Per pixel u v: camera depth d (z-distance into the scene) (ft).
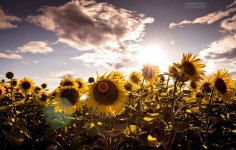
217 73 4.61
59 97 4.45
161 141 3.27
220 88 4.51
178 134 4.36
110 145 3.15
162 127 3.81
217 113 5.56
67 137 4.18
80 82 5.59
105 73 3.32
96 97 3.26
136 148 3.95
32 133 4.74
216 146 4.16
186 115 5.04
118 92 3.27
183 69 3.87
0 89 6.61
